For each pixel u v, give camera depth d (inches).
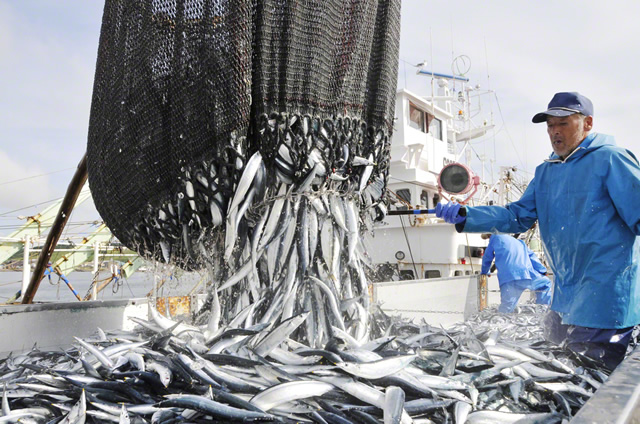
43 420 94.0
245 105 125.3
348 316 139.6
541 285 306.8
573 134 143.9
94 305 181.5
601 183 136.2
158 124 133.6
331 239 141.3
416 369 108.5
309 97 133.3
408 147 453.1
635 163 133.9
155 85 133.1
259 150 130.8
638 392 57.6
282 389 91.9
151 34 133.4
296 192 135.5
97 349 112.0
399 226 416.8
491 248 298.5
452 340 120.1
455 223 168.6
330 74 139.9
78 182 198.2
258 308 134.2
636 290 133.8
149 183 135.9
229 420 86.7
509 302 285.1
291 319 113.1
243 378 101.0
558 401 101.1
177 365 100.9
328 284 138.7
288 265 134.0
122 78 138.4
